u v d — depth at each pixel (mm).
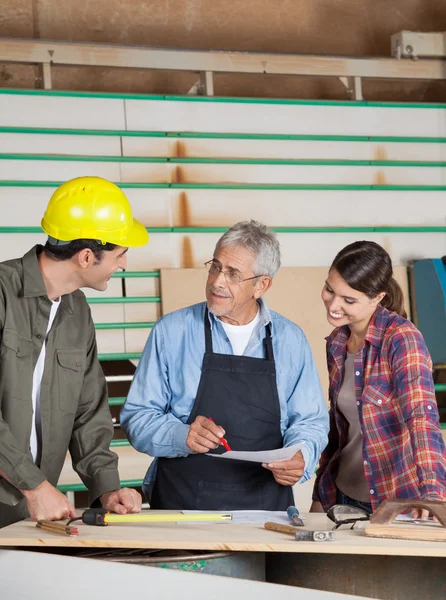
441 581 2006
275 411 2732
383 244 5152
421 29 5676
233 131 4984
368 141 5188
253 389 2727
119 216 2471
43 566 1950
